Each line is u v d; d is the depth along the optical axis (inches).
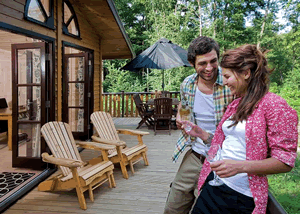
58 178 121.5
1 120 225.0
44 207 113.3
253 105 41.0
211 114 65.5
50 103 164.2
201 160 67.0
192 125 64.2
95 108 265.7
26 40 232.1
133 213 107.6
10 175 148.6
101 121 167.2
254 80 41.3
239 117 42.6
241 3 789.2
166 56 279.4
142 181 143.0
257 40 749.9
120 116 403.2
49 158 118.0
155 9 841.5
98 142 149.8
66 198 122.4
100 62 277.6
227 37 765.3
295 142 37.4
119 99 397.4
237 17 773.9
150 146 221.9
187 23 832.9
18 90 161.0
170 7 820.6
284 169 37.3
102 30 257.3
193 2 862.5
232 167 39.3
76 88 242.8
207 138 64.3
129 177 149.4
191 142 68.7
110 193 127.5
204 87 64.8
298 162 80.7
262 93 41.1
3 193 123.7
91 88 249.4
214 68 59.0
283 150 37.5
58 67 175.8
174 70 676.1
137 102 292.8
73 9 202.8
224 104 62.4
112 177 135.0
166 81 677.3
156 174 154.2
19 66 160.1
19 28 131.1
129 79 776.3
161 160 182.5
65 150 133.6
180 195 70.2
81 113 243.4
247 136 41.8
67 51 242.7
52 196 124.6
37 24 148.7
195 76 66.5
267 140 41.1
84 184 111.8
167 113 264.2
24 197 123.3
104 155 137.1
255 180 42.9
